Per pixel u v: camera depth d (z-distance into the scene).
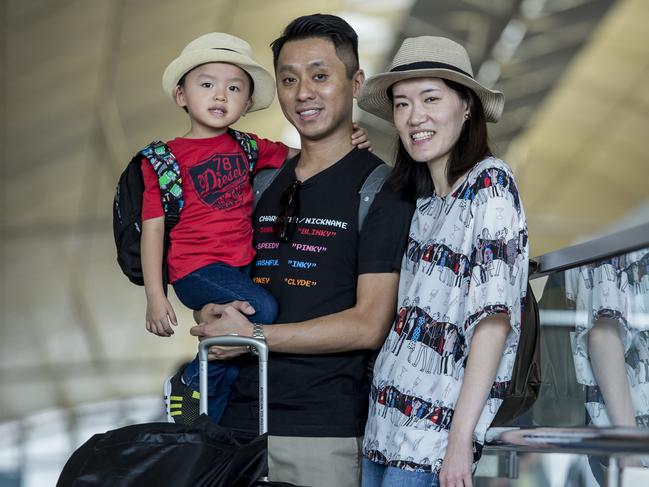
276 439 3.36
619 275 2.67
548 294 3.13
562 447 2.50
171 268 3.50
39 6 11.88
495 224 2.87
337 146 3.57
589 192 20.80
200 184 3.52
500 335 2.82
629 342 2.61
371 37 15.03
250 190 3.64
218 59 3.58
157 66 13.57
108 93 14.03
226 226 3.51
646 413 2.54
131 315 20.22
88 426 21.34
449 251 2.99
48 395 20.92
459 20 14.87
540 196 20.94
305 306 3.41
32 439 20.84
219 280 3.42
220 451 2.69
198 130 3.64
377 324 3.33
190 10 12.39
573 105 17.67
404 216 3.36
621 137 18.56
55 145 15.15
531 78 16.77
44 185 16.23
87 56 13.05
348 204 3.46
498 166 2.95
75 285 19.06
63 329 19.89
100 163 15.97
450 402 2.90
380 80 3.15
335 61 3.52
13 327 19.34
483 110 3.12
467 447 2.78
